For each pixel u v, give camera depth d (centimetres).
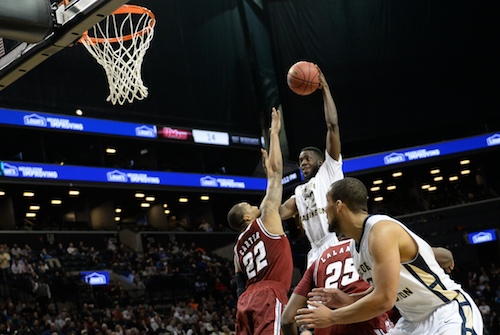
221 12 2859
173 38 2731
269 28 2825
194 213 3162
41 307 1920
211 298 2247
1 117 2266
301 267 2645
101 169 2531
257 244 546
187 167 3008
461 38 2756
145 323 1848
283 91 2780
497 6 2747
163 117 2647
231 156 3072
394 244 369
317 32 2794
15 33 622
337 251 486
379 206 3130
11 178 2314
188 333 1867
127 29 1285
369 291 411
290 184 2695
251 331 538
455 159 2930
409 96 2756
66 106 2417
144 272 2308
